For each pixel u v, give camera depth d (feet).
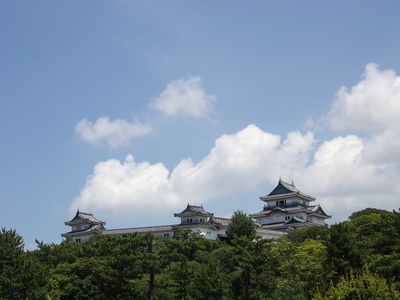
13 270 326.44
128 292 325.62
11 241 383.86
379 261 268.21
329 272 294.66
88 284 321.93
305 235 459.32
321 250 330.13
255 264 309.63
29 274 320.70
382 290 186.39
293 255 318.04
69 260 380.99
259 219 636.07
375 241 323.98
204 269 314.14
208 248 451.12
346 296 188.96
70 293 323.37
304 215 621.72
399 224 327.26
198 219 561.84
